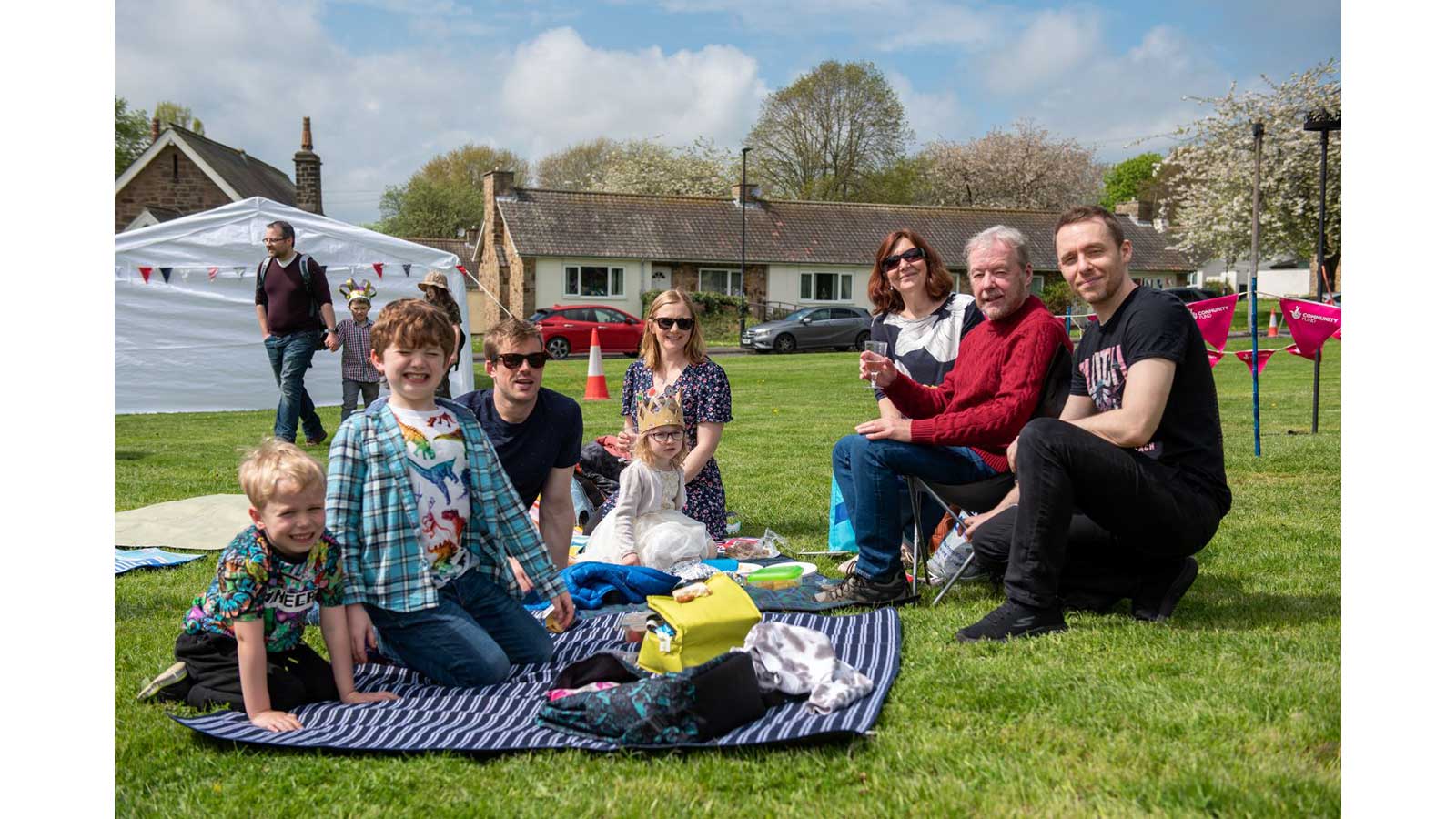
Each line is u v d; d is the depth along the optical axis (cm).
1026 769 276
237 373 1430
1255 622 407
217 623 329
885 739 297
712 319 3978
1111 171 8756
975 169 6538
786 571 505
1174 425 402
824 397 1666
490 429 450
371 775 284
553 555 474
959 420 438
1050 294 4181
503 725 317
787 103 6019
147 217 3058
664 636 359
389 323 366
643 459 521
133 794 275
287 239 971
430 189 7475
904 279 529
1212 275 6000
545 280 3969
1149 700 319
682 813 259
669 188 6100
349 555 354
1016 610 396
